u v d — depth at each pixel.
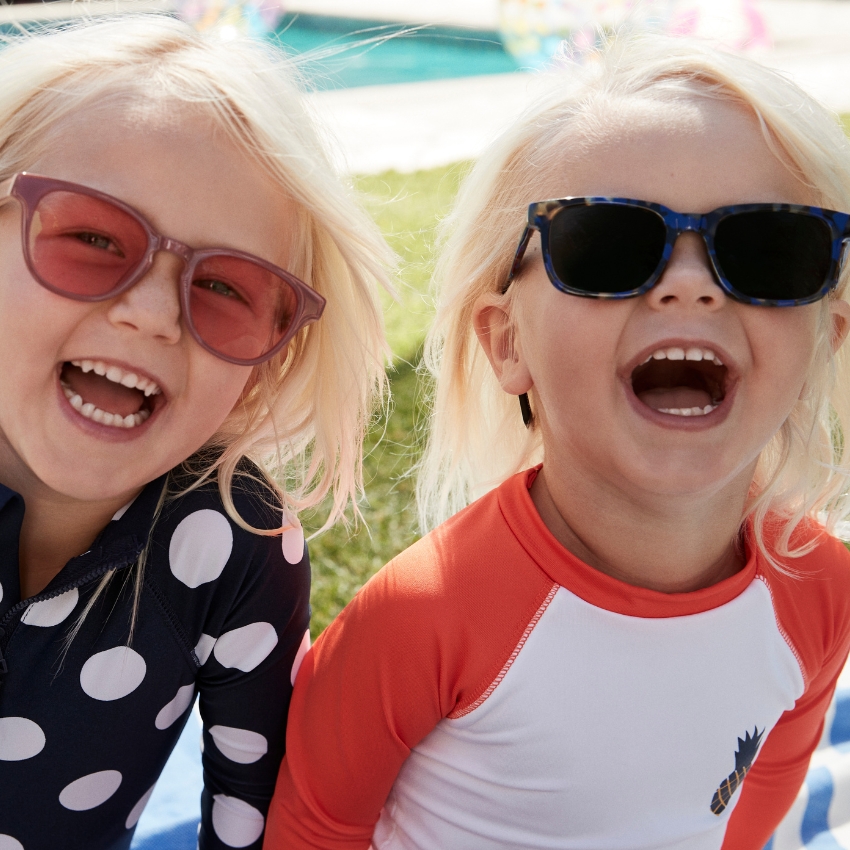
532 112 0.55
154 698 0.56
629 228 0.49
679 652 0.55
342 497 0.62
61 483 0.50
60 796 0.55
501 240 0.56
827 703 0.64
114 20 0.55
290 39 5.73
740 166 0.50
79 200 0.47
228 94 0.51
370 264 0.57
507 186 0.56
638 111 0.51
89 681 0.54
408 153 3.36
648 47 0.55
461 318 0.60
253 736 0.60
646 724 0.54
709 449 0.50
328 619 0.97
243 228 0.50
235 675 0.58
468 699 0.54
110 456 0.50
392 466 1.27
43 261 0.47
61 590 0.52
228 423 0.59
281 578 0.58
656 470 0.50
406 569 0.56
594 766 0.54
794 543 0.60
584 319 0.50
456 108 4.11
